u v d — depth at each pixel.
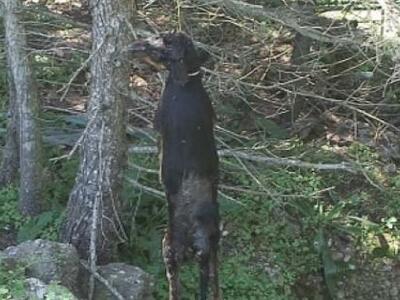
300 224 10.86
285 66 11.09
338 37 9.31
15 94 9.85
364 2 9.34
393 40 7.62
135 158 10.41
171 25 10.86
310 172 11.30
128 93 8.66
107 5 8.12
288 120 12.33
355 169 10.40
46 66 12.28
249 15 10.28
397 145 12.05
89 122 8.49
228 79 10.12
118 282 8.74
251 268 10.24
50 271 8.12
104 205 8.98
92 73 8.48
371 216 11.20
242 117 11.94
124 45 8.27
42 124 10.69
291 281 10.29
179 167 7.36
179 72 7.20
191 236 7.58
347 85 12.24
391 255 10.87
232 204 10.56
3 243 9.70
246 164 10.77
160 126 7.43
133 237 9.83
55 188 10.32
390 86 12.28
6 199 10.14
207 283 7.77
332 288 10.52
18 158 10.36
